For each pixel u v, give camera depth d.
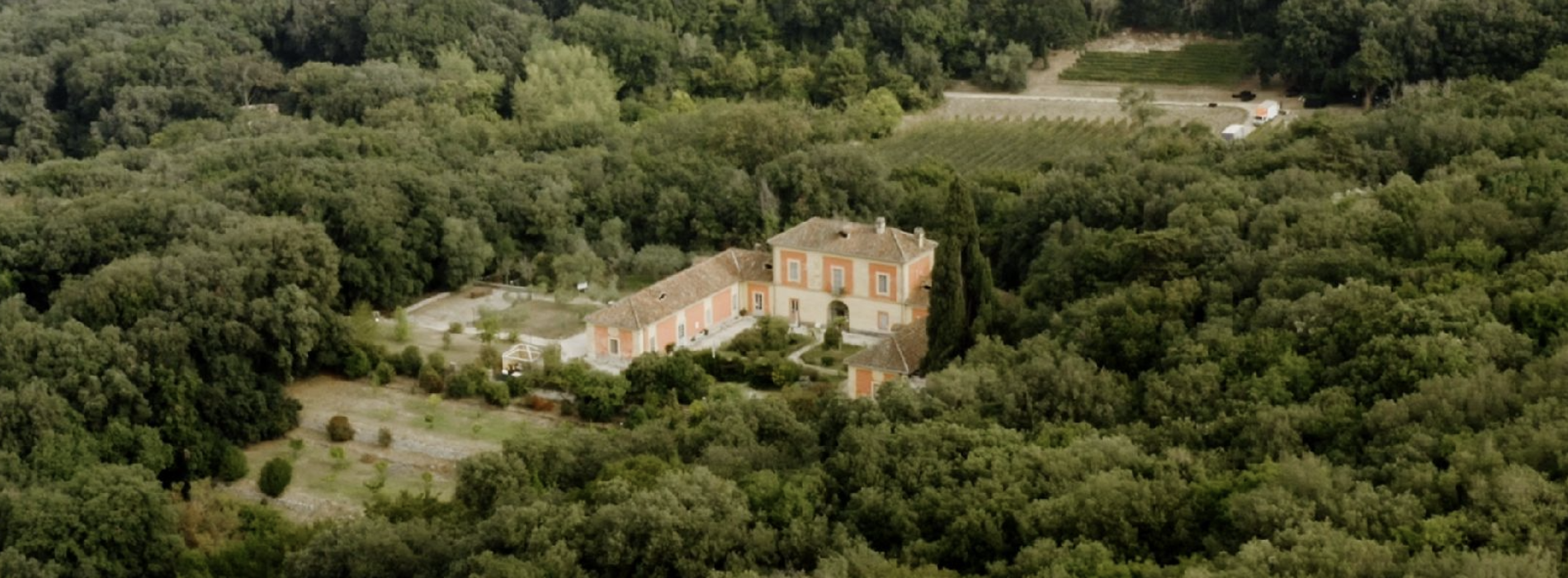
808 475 92.69
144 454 124.38
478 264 168.00
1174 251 127.69
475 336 154.88
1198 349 104.38
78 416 124.31
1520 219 120.56
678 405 133.75
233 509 115.81
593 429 115.38
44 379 125.94
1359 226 122.62
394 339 153.88
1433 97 169.75
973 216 129.38
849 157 176.12
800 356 145.50
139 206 158.38
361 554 90.81
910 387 108.06
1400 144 153.75
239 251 145.12
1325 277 115.56
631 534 86.25
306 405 140.00
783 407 107.06
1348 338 101.62
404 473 127.62
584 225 178.25
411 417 136.62
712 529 85.56
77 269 154.38
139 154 194.88
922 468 91.44
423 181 171.38
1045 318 127.19
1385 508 76.69
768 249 162.25
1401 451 83.31
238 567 105.94
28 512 107.00
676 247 176.62
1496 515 74.12
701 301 152.00
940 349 129.12
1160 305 116.25
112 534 107.75
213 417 131.25
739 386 136.00
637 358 139.12
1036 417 100.62
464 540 90.19
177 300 138.38
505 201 175.25
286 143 187.62
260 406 133.12
